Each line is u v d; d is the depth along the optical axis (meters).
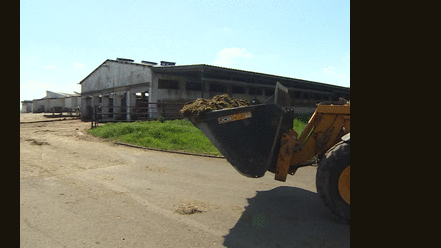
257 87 25.95
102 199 4.17
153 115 18.83
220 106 3.93
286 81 26.72
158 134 10.88
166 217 3.60
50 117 31.81
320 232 3.28
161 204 4.08
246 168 3.83
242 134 3.72
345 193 3.42
